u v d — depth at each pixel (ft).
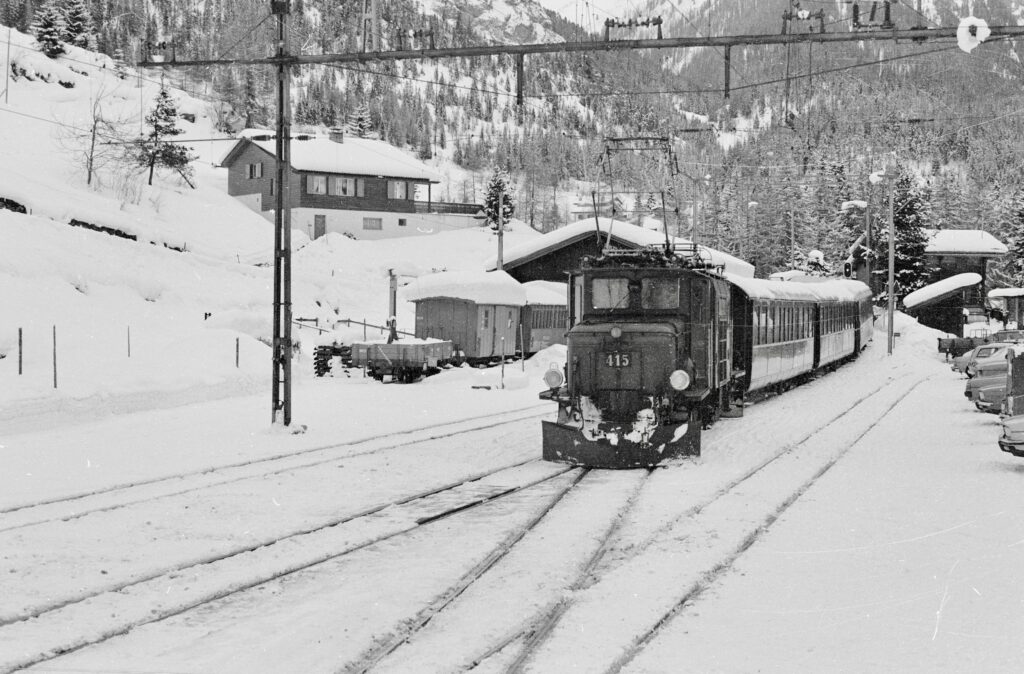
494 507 43.88
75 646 25.14
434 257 249.75
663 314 61.05
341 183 262.67
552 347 145.79
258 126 378.73
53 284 113.19
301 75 541.34
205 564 33.58
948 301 238.89
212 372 99.81
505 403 95.25
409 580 31.32
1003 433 56.85
